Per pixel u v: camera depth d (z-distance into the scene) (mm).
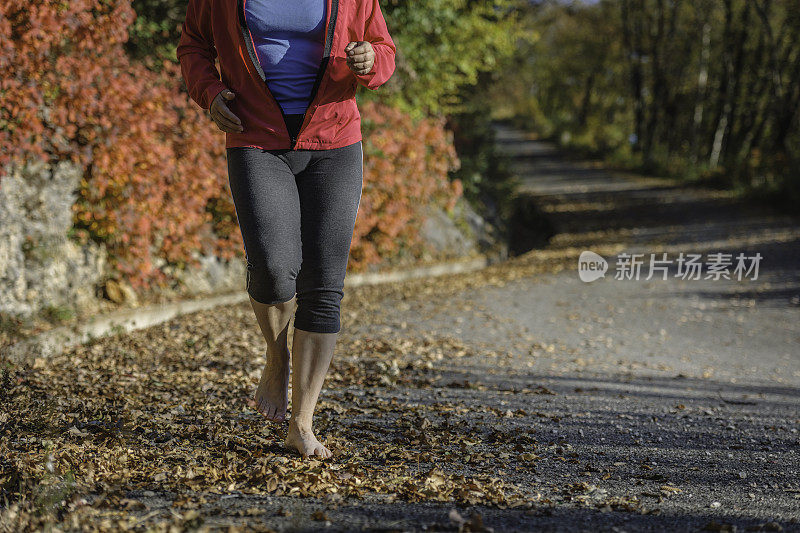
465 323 10562
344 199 3104
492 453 3926
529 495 3156
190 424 4023
